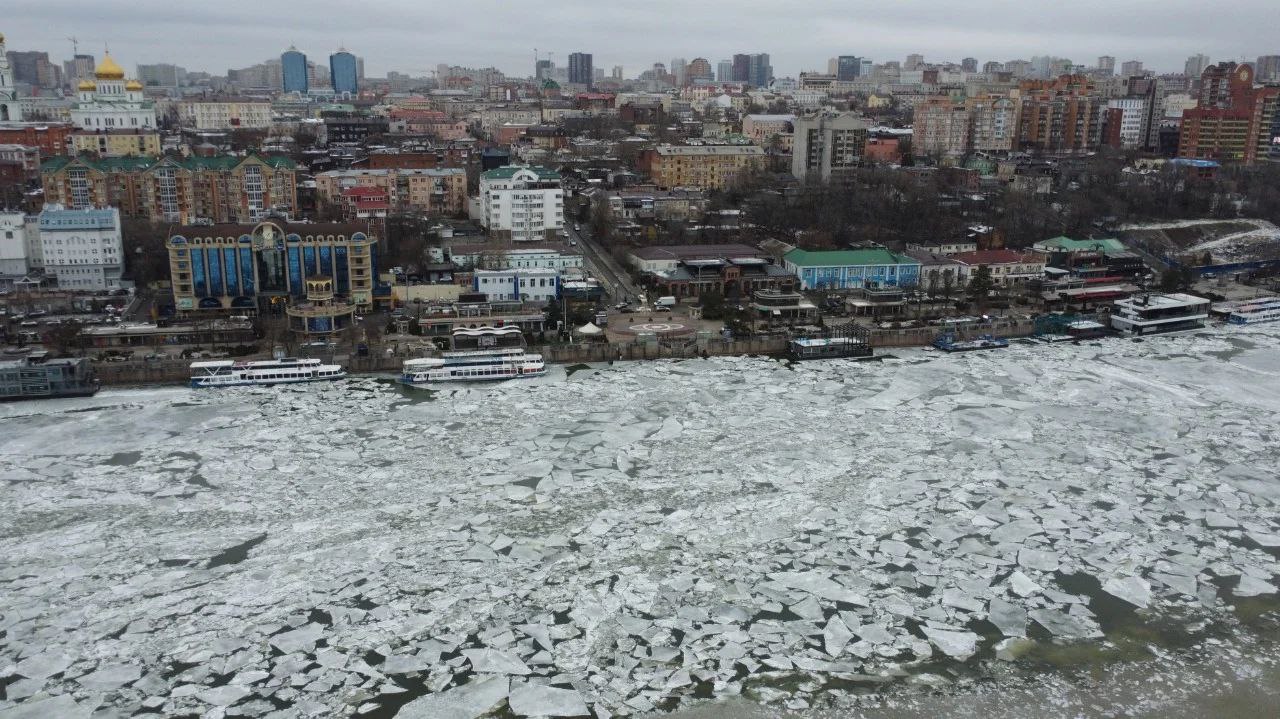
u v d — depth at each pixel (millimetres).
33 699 94938
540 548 123250
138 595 111750
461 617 108812
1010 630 108375
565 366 199875
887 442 159125
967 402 179875
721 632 107125
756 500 137500
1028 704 96875
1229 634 108188
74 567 117188
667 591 114500
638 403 176250
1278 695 98562
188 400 175625
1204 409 177375
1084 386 190250
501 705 95125
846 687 98875
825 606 112312
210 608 109625
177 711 93750
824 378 193250
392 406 173750
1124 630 108750
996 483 144250
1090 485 143875
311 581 115062
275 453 150875
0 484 138375
